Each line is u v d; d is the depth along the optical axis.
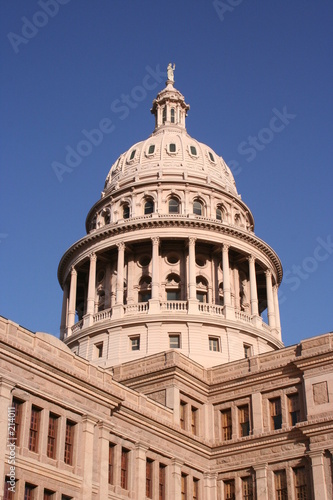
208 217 90.31
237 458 61.28
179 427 59.97
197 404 64.88
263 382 62.88
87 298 89.06
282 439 58.94
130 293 86.06
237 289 89.19
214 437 63.84
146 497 54.09
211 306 82.12
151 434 57.06
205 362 76.12
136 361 67.06
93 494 47.88
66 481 46.03
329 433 56.12
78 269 91.81
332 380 57.94
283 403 60.66
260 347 81.81
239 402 63.78
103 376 53.47
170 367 63.44
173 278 87.12
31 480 43.62
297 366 60.28
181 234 86.00
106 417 51.25
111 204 95.56
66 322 89.44
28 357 45.94
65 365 49.72
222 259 86.06
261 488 58.47
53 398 47.03
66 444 47.81
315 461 55.78
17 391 44.69
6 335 45.69
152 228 86.50
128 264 88.38
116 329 80.25
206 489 61.34
